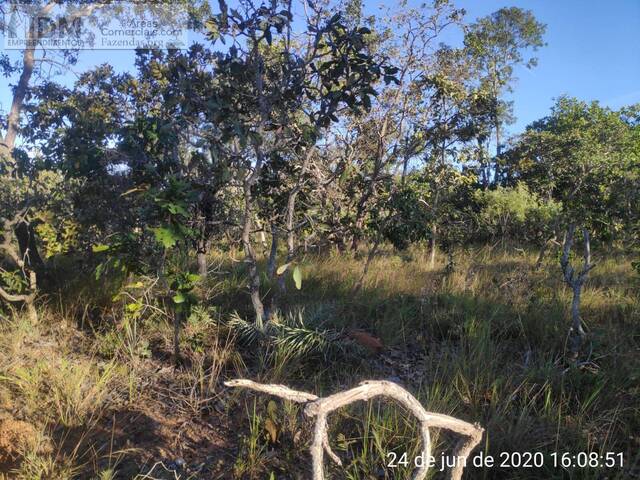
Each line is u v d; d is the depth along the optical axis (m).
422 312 5.99
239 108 5.20
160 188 5.03
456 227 10.38
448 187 9.80
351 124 7.79
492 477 3.38
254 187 6.01
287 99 5.09
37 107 6.88
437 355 5.09
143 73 7.33
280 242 10.25
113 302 5.77
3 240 5.70
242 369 4.72
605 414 3.90
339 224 6.83
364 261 9.33
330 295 6.82
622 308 6.21
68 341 5.14
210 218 5.75
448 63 8.59
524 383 4.28
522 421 3.68
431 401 3.84
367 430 3.52
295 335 5.00
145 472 3.39
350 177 7.29
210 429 3.92
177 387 4.44
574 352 4.78
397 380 4.57
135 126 5.13
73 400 3.97
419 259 10.14
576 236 7.39
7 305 5.45
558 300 6.32
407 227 7.19
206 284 6.49
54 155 6.05
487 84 9.70
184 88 5.26
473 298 6.45
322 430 2.07
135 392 4.29
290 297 6.44
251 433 3.65
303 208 6.37
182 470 3.46
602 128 15.43
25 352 4.76
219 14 4.81
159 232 4.20
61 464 3.35
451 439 3.56
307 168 6.21
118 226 6.04
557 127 19.00
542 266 9.21
